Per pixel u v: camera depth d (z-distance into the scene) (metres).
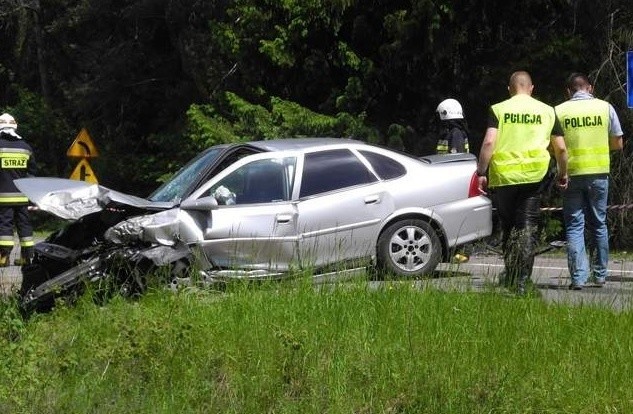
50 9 39.41
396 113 25.16
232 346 7.77
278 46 25.12
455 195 12.87
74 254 10.88
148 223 10.96
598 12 23.08
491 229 13.02
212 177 11.99
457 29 23.62
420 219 12.68
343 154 12.60
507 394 6.91
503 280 9.77
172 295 9.16
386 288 9.32
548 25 24.52
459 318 8.52
